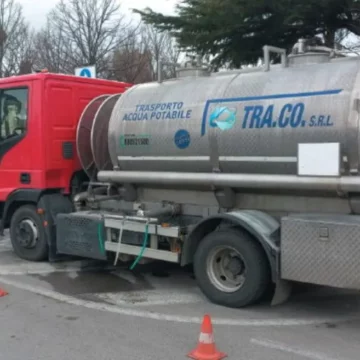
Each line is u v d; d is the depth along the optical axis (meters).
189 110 6.22
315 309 5.88
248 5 12.19
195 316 5.63
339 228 5.02
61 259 8.04
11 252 8.96
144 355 4.57
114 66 30.78
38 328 5.27
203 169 6.20
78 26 29.95
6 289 6.71
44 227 7.91
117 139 6.92
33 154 7.84
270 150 5.57
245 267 5.73
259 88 5.74
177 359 4.48
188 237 6.21
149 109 6.63
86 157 7.76
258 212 5.87
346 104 5.07
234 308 5.89
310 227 5.19
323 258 5.13
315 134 5.23
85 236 7.22
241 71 6.20
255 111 5.66
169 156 6.43
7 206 8.27
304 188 5.38
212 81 6.27
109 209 7.59
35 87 7.76
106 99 7.60
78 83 8.20
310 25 12.93
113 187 7.41
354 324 5.40
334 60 5.57
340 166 5.11
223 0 12.35
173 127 6.33
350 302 6.15
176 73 6.93
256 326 5.32
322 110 5.20
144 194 7.14
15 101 8.03
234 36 13.41
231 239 5.80
